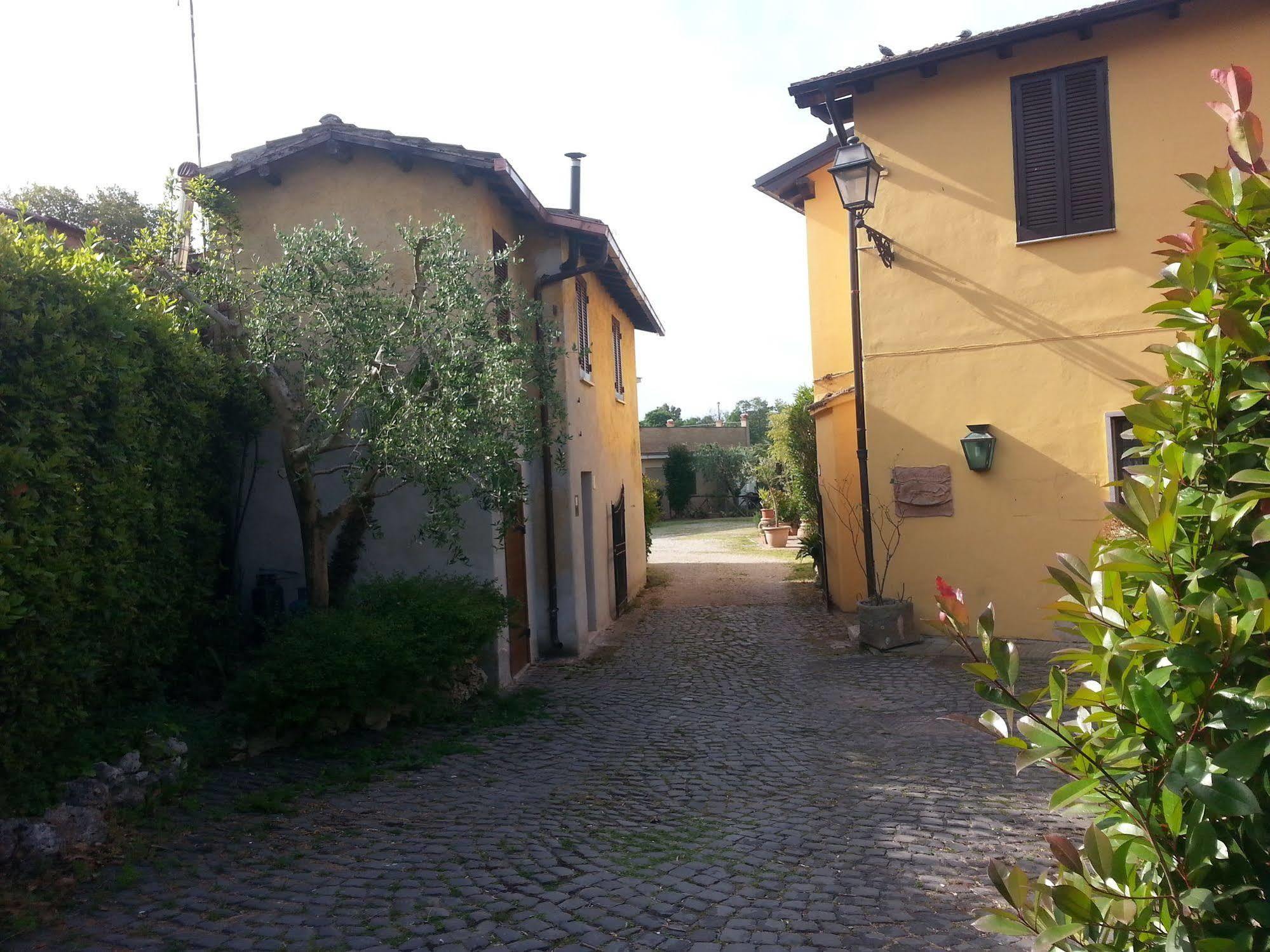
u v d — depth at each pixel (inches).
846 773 249.1
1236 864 77.7
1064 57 397.7
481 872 183.0
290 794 230.1
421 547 363.9
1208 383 89.7
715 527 1400.1
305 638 277.9
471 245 365.1
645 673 401.7
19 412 183.2
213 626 318.0
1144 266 386.9
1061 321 399.2
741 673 392.8
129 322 221.6
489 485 289.9
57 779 194.1
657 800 231.5
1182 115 381.7
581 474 485.4
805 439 675.4
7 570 175.3
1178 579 83.8
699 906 166.6
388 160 370.6
